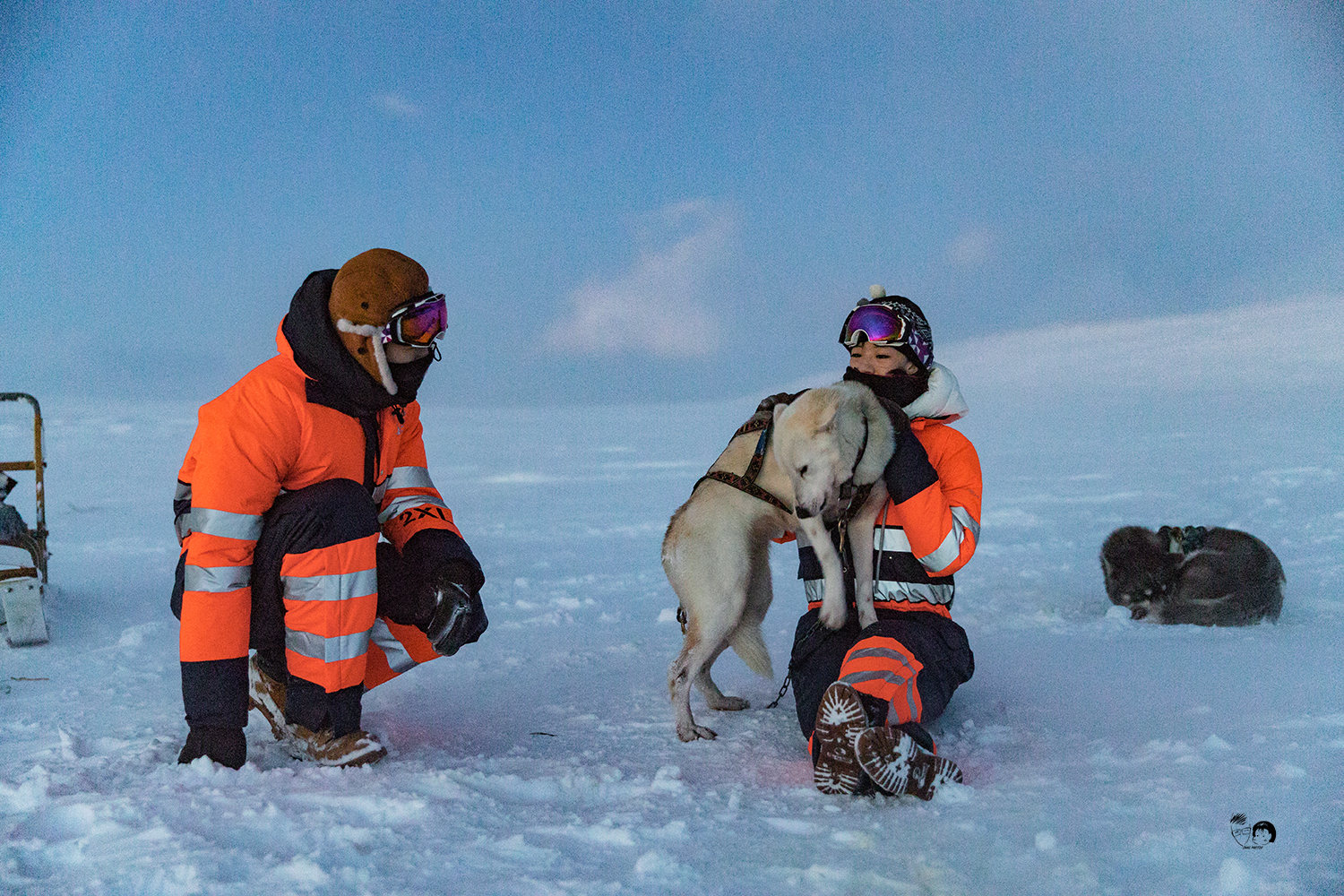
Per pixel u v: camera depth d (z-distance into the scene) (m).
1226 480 10.31
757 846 1.81
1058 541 6.98
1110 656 3.56
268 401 2.32
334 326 2.35
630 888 1.60
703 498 2.98
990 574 5.70
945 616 2.66
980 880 1.62
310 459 2.40
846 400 2.59
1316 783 2.05
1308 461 12.11
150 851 1.69
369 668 2.61
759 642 3.06
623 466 14.63
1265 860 1.67
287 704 2.40
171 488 11.39
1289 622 4.20
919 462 2.56
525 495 11.09
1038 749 2.46
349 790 2.05
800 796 2.14
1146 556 4.36
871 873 1.67
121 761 2.29
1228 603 4.15
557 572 6.19
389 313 2.31
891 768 2.00
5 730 2.72
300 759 2.41
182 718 2.84
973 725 2.69
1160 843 1.75
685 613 3.00
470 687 3.34
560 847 1.80
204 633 2.22
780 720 2.94
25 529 4.68
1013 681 3.22
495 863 1.70
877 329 2.79
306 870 1.60
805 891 1.60
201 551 2.22
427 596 2.48
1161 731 2.56
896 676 2.24
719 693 3.10
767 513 2.93
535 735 2.76
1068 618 4.43
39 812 1.90
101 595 5.20
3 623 4.12
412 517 2.64
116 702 3.05
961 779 2.14
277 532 2.30
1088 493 9.75
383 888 1.57
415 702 3.12
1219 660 3.40
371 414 2.49
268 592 2.35
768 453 2.92
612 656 3.83
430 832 1.83
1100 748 2.42
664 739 2.71
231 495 2.24
